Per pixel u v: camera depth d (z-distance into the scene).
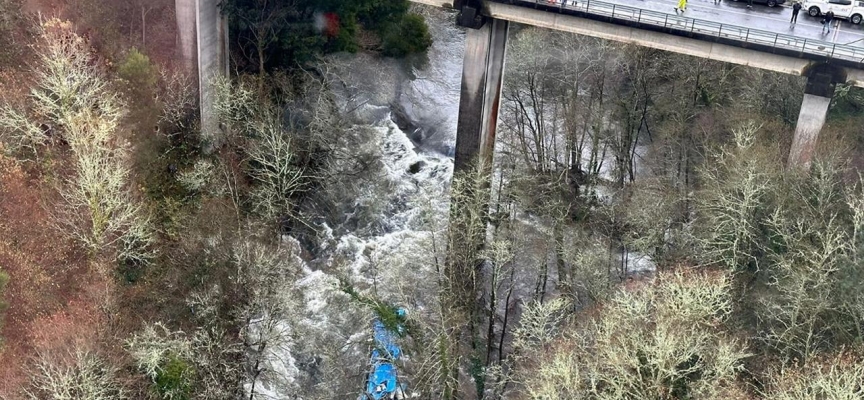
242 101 72.56
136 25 76.75
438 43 100.06
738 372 51.97
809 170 61.75
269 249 63.44
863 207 54.50
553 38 87.25
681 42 65.56
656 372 47.28
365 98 85.88
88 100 64.44
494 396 59.16
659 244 65.44
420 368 55.00
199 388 54.66
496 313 66.00
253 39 79.69
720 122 75.56
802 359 52.06
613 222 69.69
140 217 62.16
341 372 58.44
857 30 66.62
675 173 76.75
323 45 79.50
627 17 65.81
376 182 79.44
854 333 52.47
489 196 68.75
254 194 69.19
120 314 57.84
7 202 61.16
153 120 70.94
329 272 68.94
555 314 64.56
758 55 63.81
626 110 80.25
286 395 58.56
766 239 59.94
